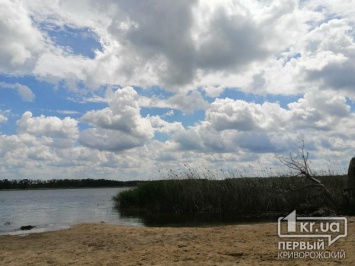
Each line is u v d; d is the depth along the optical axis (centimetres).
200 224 1692
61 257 902
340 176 1908
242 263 735
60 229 1537
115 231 1312
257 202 2077
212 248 895
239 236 1051
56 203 4206
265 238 998
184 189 2308
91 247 1032
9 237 1305
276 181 2089
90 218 2138
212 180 2372
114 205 3200
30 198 6347
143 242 1056
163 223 1769
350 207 1498
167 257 825
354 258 734
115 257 864
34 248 1054
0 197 7219
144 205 2512
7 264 842
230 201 2159
